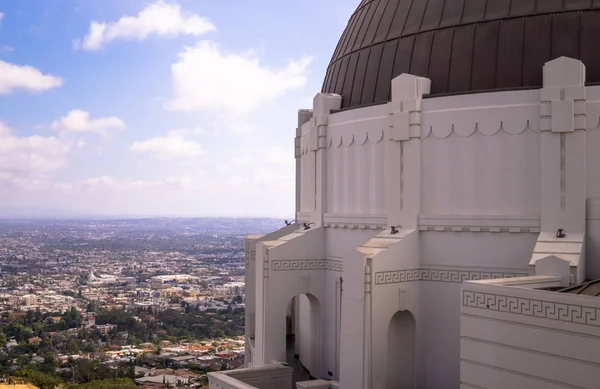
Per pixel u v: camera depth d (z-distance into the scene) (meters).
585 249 23.62
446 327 26.34
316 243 31.33
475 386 20.52
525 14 26.58
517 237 25.19
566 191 24.08
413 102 26.98
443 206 26.59
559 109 24.06
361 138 29.34
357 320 25.06
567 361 18.09
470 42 27.27
